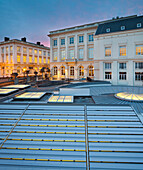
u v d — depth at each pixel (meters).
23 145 6.11
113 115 7.84
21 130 6.89
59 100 11.35
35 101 11.60
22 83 22.77
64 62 40.62
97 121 7.43
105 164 5.28
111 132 6.59
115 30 30.14
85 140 6.26
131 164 5.25
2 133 6.76
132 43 28.17
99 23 35.59
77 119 7.59
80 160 5.47
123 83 29.66
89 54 37.50
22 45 47.91
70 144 6.11
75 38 38.97
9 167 5.27
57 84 21.44
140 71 28.00
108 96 13.35
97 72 32.16
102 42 31.17
